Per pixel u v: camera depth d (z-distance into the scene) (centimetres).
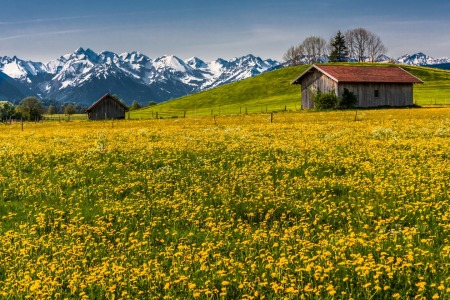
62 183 1869
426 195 1456
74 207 1538
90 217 1440
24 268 1023
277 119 5541
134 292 907
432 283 859
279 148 2539
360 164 2002
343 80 7844
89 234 1235
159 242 1201
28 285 894
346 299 838
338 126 3950
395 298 830
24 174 2075
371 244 1053
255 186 1689
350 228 1206
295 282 898
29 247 1098
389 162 1984
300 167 2000
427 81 13962
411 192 1480
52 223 1365
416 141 2622
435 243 1081
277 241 1131
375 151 2270
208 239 1177
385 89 8275
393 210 1329
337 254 1015
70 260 1044
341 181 1694
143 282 941
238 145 2666
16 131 5078
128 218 1401
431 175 1689
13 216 1466
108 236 1247
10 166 2252
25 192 1734
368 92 8144
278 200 1478
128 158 2375
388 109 7412
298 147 2556
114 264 988
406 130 3338
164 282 930
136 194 1644
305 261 941
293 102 11169
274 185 1708
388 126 3800
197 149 2592
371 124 4084
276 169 1972
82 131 4494
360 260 897
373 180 1723
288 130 3703
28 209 1536
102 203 1567
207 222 1280
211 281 931
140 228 1313
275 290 834
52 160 2408
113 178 1930
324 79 8262
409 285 875
